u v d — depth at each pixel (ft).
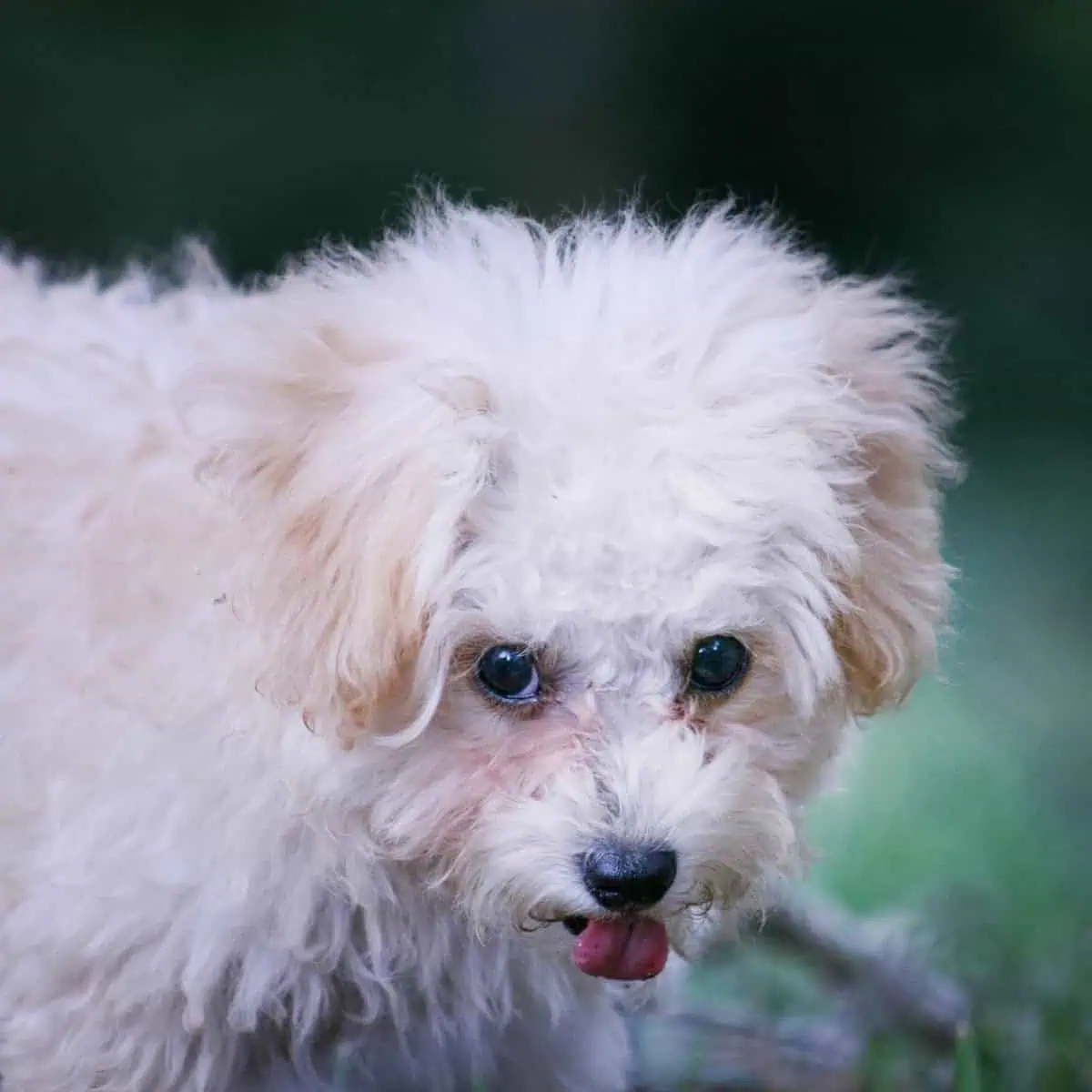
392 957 23.88
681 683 22.15
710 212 31.91
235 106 60.23
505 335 22.17
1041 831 39.96
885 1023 32.40
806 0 62.69
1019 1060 29.71
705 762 22.18
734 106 62.95
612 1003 28.35
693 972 33.60
